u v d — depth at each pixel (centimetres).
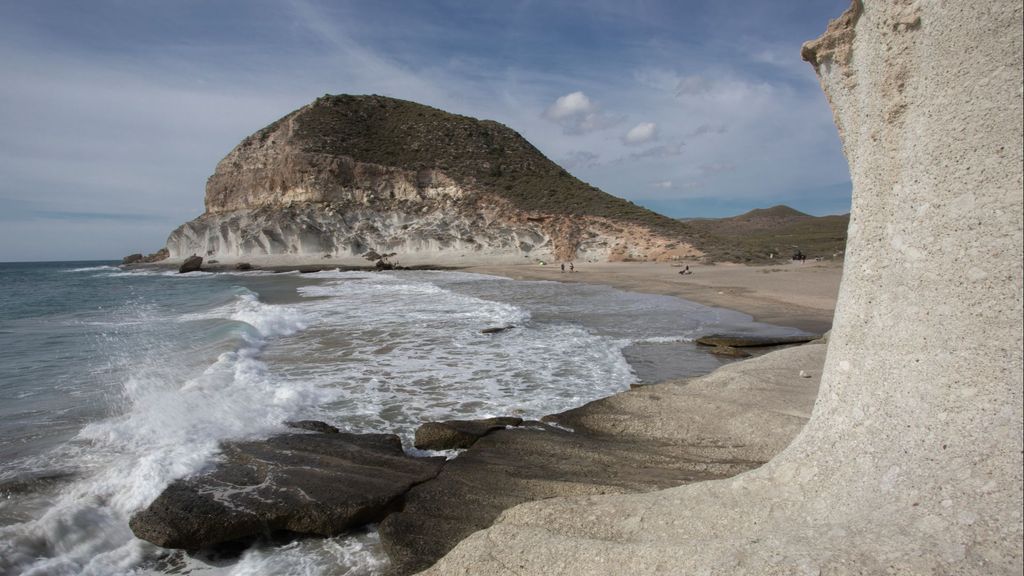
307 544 414
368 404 749
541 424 632
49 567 381
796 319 1539
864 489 264
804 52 362
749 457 498
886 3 284
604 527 328
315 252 5797
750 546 245
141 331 1397
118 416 679
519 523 354
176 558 402
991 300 241
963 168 252
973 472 229
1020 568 194
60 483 487
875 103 298
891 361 280
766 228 12781
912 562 206
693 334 1309
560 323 1481
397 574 349
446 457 543
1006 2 236
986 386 239
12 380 875
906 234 279
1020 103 233
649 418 620
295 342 1203
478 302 2005
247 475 486
